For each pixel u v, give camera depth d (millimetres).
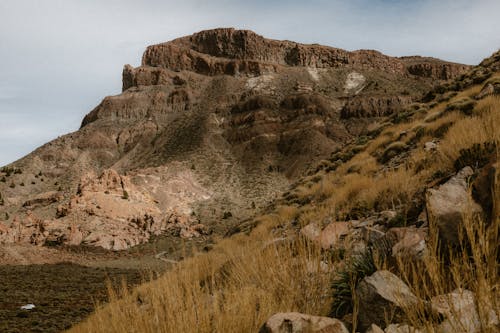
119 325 2732
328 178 19328
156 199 149500
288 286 3045
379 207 7805
